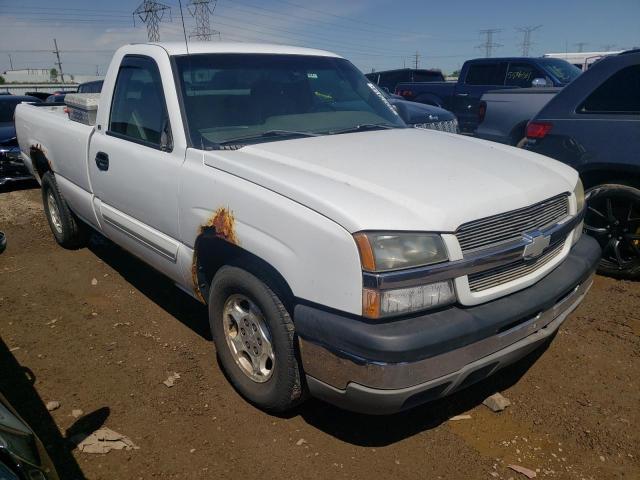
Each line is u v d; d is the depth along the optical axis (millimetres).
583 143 4578
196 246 3105
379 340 2201
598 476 2527
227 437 2805
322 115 3857
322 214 2383
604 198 4535
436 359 2285
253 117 3527
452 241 2359
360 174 2711
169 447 2732
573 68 12445
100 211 4211
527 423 2896
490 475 2539
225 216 2811
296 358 2648
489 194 2592
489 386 3223
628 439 2758
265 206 2590
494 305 2494
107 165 3916
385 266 2232
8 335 3898
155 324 4027
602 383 3223
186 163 3143
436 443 2758
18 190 8914
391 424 2910
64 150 4691
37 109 5691
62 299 4492
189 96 3373
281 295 2660
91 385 3268
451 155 3137
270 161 2926
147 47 3725
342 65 4359
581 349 3586
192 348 3678
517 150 3557
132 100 3775
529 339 2672
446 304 2371
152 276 4953
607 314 4039
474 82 13172
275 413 2984
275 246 2539
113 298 4492
